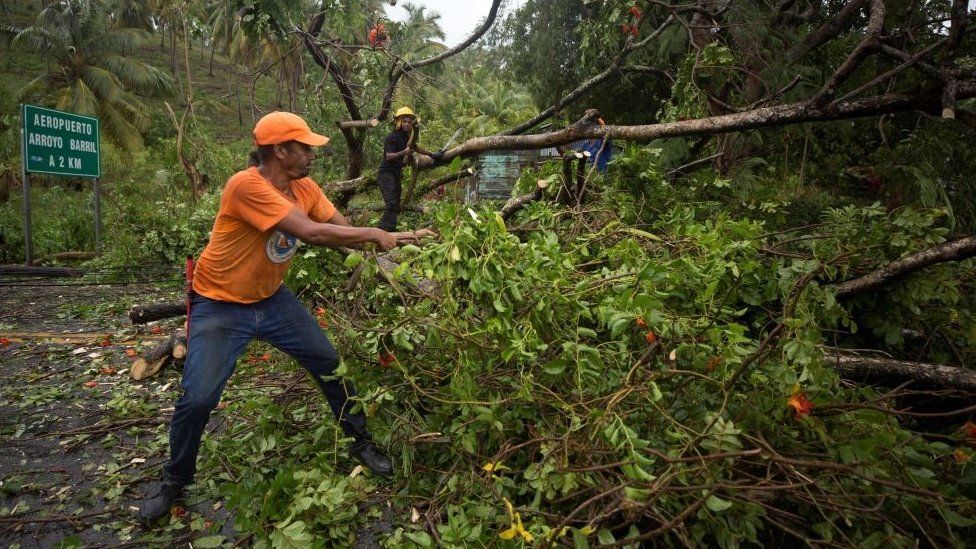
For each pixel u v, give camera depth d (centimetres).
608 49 730
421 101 848
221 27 3138
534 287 260
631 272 280
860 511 201
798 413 222
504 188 1002
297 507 235
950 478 227
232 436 326
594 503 226
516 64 1138
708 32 671
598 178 472
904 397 326
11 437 341
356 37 831
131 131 2839
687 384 245
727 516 212
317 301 429
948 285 321
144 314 508
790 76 629
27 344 523
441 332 275
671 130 505
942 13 649
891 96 450
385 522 258
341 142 937
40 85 2916
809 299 303
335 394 280
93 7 3017
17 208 1622
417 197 764
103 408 383
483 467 238
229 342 253
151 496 277
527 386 243
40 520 260
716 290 304
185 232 904
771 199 468
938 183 629
